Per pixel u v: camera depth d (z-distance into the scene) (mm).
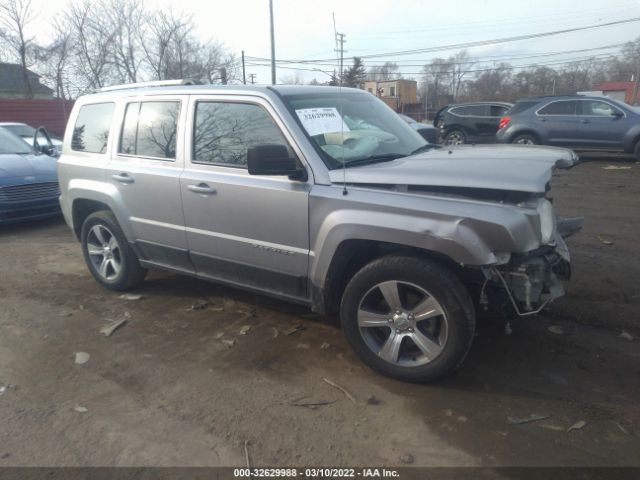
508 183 3006
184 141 4262
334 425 3037
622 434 2887
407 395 3299
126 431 3035
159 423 3100
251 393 3375
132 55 30562
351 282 3463
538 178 3031
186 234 4312
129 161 4672
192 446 2895
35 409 3271
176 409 3232
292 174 3537
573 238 6480
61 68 30609
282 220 3689
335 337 4082
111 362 3824
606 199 8891
